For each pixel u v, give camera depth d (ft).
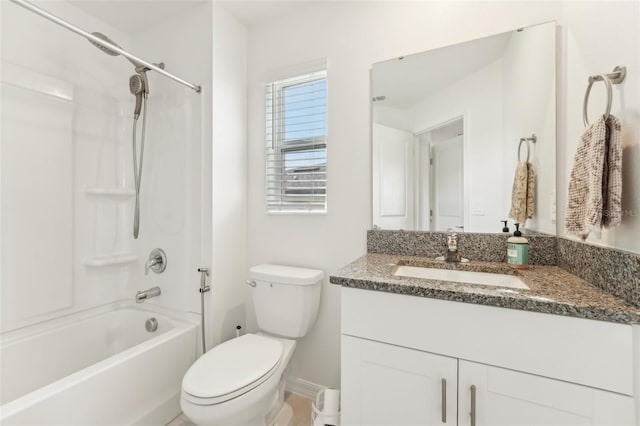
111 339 5.77
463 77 4.36
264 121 5.97
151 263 5.82
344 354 3.22
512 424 2.51
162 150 5.88
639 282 2.21
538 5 3.90
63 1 5.30
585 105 2.81
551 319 2.39
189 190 5.56
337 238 5.25
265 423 4.39
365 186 5.03
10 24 4.62
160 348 4.54
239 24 5.91
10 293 4.59
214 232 5.36
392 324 3.00
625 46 2.51
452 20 4.42
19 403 3.06
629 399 2.16
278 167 5.96
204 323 5.32
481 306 2.62
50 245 5.08
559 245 3.74
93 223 5.80
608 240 2.78
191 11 5.53
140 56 6.24
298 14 5.59
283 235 5.76
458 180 4.42
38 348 4.74
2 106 4.53
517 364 2.50
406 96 4.72
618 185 2.45
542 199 3.90
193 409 3.34
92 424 3.62
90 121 5.76
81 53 5.58
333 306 5.26
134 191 6.19
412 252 4.67
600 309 2.20
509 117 4.09
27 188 4.79
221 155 5.50
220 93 5.47
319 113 5.57
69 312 5.40
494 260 4.19
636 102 2.39
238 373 3.68
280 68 5.74
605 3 2.81
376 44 4.92
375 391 3.08
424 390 2.85
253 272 5.17
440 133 4.53
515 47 4.02
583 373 2.30
